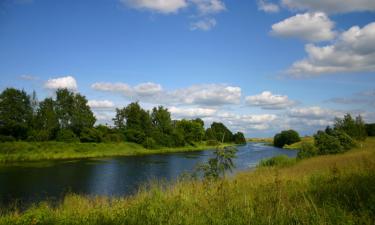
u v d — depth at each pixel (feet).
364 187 28.07
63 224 28.32
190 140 366.02
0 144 212.23
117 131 315.37
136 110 333.83
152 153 268.82
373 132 245.65
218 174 39.73
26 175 124.77
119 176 120.78
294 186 37.37
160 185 44.47
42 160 192.75
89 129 274.77
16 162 179.42
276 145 410.31
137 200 35.55
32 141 242.99
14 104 247.70
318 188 33.27
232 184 38.91
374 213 22.44
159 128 353.51
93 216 29.22
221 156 40.04
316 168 63.36
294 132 378.32
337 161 72.18
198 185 38.81
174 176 115.03
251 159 178.09
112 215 29.09
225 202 28.17
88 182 106.52
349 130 157.58
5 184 102.89
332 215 22.50
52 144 235.81
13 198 81.00
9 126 241.14
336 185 32.35
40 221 29.94
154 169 144.15
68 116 284.00
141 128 329.31
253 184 42.01
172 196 35.24
